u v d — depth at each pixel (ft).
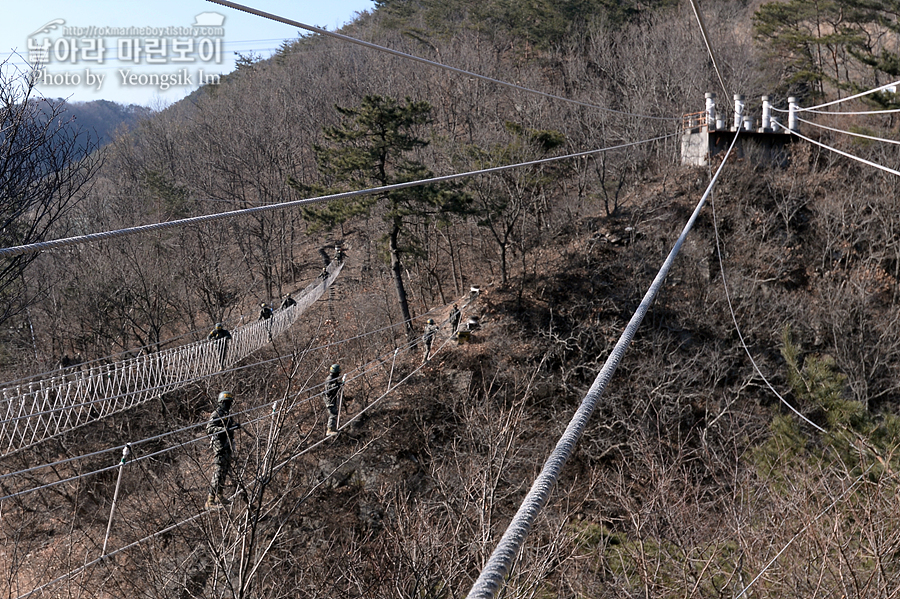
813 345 97.96
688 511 45.37
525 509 6.92
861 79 153.48
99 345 92.32
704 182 123.34
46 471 71.77
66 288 93.56
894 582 28.58
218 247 135.44
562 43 191.62
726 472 61.11
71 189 65.57
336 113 193.16
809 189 120.16
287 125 192.03
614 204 125.80
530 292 109.60
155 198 154.51
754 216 116.16
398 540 41.63
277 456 42.65
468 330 98.73
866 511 30.45
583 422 8.89
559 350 91.81
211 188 170.19
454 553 39.19
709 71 149.48
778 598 33.58
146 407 73.72
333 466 70.85
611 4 191.62
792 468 51.96
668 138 138.10
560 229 124.36
